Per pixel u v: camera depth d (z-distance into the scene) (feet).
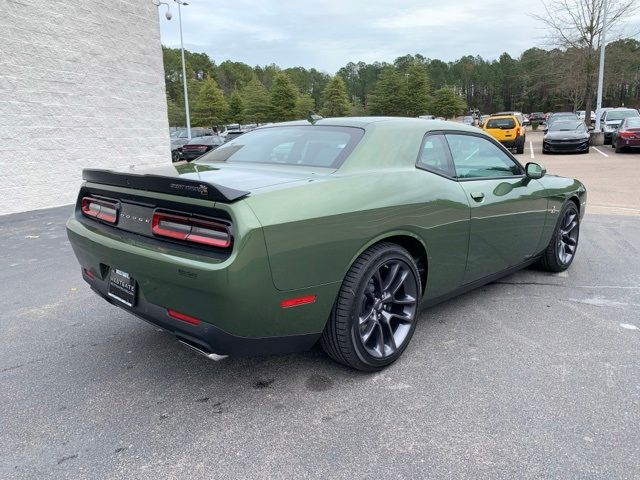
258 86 253.85
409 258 9.98
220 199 7.59
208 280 7.43
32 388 9.39
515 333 11.66
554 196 14.85
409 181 10.12
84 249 10.08
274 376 9.77
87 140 35.35
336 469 7.10
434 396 8.96
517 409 8.52
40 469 7.15
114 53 37.14
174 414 8.52
